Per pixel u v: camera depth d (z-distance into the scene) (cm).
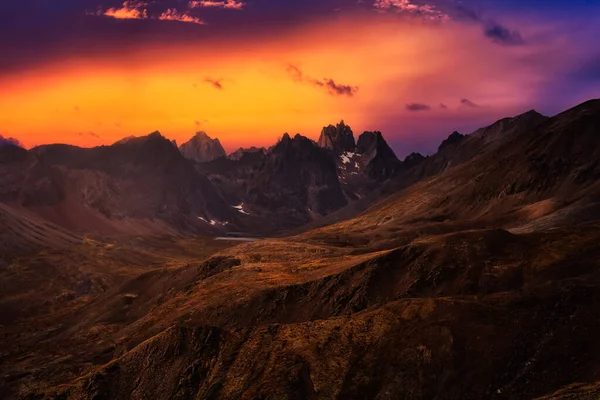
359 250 18962
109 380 10356
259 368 9450
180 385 9800
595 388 7144
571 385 7644
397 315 9650
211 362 10000
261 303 13375
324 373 9056
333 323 9981
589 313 8669
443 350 8706
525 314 8900
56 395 10412
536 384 7862
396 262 12650
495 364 8300
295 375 8975
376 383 8700
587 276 10006
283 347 9744
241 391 9138
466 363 8450
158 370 10212
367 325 9669
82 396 10219
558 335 8412
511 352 8381
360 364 9038
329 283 13000
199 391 9650
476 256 12031
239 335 10262
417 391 8394
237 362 9738
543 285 9644
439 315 9331
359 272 12875
